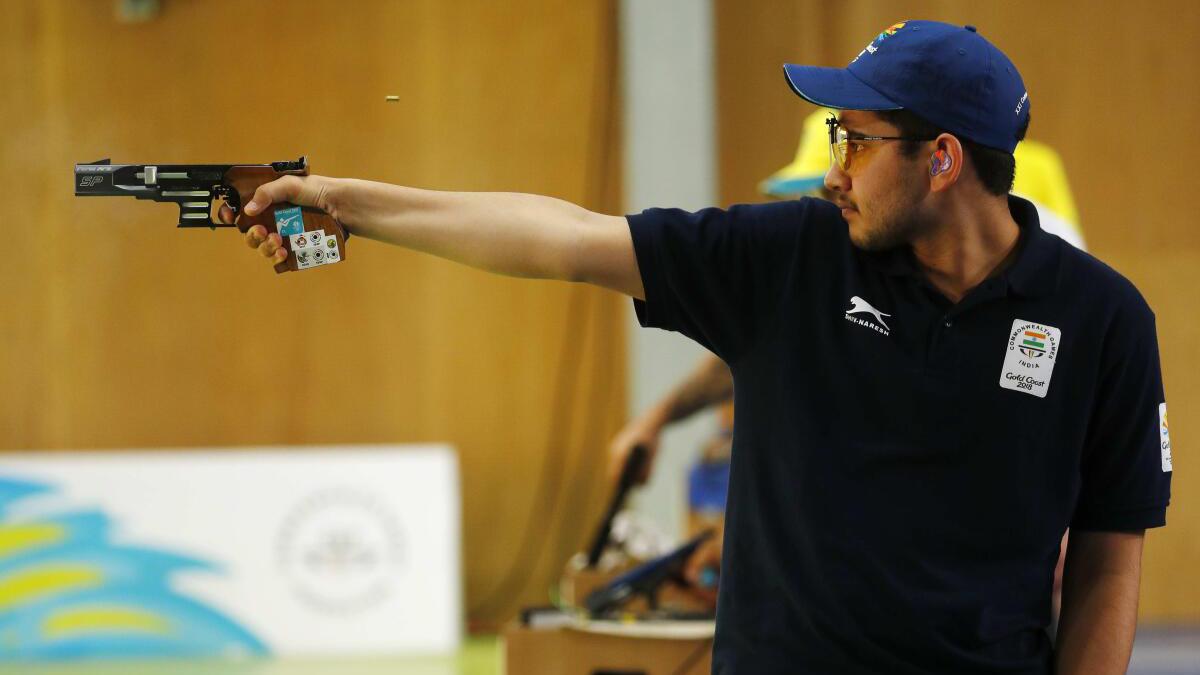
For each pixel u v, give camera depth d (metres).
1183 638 27.86
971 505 7.45
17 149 29.67
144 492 26.58
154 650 26.22
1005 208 7.72
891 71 7.44
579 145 29.92
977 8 29.50
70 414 29.77
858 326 7.55
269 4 29.64
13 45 29.61
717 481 20.22
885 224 7.48
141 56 29.61
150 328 29.86
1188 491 29.95
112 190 7.33
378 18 29.73
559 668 12.11
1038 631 7.76
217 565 26.42
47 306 29.78
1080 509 8.04
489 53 29.86
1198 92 29.61
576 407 30.05
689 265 7.66
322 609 26.42
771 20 29.61
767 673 7.52
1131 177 29.73
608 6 29.89
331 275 30.00
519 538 30.09
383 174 29.72
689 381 13.62
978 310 7.51
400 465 27.00
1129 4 29.53
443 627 26.59
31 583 26.25
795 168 13.04
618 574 13.84
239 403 29.91
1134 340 7.64
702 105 27.00
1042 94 29.62
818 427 7.52
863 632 7.37
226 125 29.62
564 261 7.57
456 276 30.02
